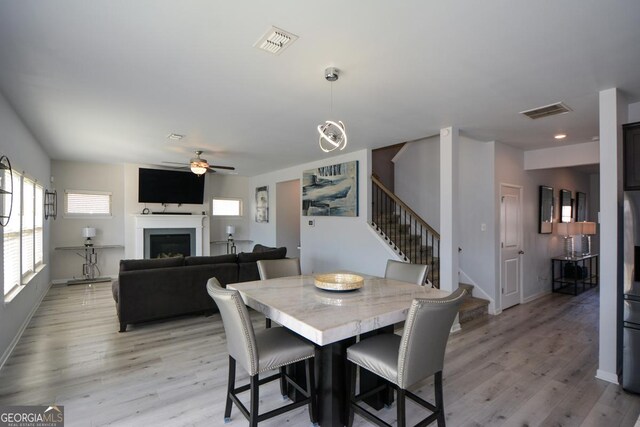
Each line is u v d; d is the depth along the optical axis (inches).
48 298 215.9
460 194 204.5
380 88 111.7
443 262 161.9
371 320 76.0
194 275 169.2
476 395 102.5
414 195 243.3
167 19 73.2
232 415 91.3
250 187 358.6
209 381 109.7
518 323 171.8
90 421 87.7
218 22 74.4
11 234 138.8
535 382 110.7
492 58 90.6
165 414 91.2
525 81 105.6
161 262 166.1
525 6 68.0
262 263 134.3
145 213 283.1
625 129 108.0
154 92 116.7
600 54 88.0
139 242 277.1
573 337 152.1
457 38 80.5
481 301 186.9
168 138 185.0
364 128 161.0
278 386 108.2
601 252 113.7
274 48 86.0
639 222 103.9
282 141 191.2
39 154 199.6
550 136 176.6
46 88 112.9
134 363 122.3
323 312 80.0
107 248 275.7
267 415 79.7
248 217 361.7
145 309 158.2
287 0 66.5
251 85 109.9
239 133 172.7
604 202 113.0
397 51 87.2
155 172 281.9
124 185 277.6
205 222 311.7
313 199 253.4
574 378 113.3
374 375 96.7
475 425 87.5
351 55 89.5
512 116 141.1
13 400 97.7
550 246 242.7
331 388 83.8
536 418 90.8
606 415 92.4
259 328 159.6
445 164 160.2
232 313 78.2
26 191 169.0
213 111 136.7
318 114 140.5
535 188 224.8
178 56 90.5
